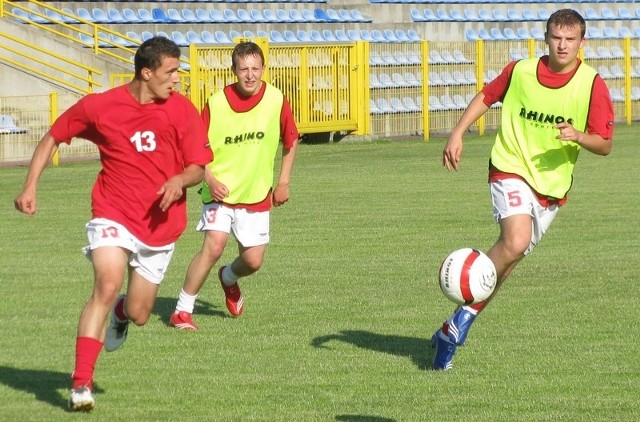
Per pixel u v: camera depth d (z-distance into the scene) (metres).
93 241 11.58
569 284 18.69
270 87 16.11
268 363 13.61
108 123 11.50
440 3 61.97
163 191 11.28
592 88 13.50
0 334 14.98
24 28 44.81
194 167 11.66
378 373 13.14
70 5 49.84
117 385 12.52
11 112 42.47
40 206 28.84
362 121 49.91
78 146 42.97
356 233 24.28
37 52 44.75
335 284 18.77
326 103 48.38
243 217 15.93
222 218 15.72
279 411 11.52
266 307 17.00
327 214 27.28
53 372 13.05
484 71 55.84
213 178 15.30
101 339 11.36
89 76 42.88
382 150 46.06
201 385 12.56
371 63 51.50
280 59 46.16
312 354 14.08
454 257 12.95
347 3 58.84
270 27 53.94
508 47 56.47
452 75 54.72
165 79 11.42
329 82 48.41
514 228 13.47
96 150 43.50
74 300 17.33
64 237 23.78
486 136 53.88
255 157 15.88
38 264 20.55
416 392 12.30
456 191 31.81
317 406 11.72
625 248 22.28
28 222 26.02
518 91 13.73
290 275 19.59
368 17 59.12
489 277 12.85
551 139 13.60
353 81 49.41
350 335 15.16
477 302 12.99
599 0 67.44
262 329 15.55
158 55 11.34
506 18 64.50
